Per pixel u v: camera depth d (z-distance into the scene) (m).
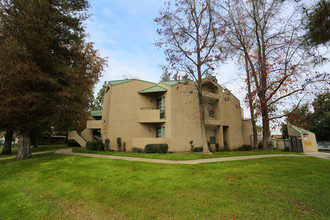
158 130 19.59
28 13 10.89
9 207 5.32
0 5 10.66
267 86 17.33
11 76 9.77
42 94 11.32
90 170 8.59
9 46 9.51
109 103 18.89
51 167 9.87
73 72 12.12
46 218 4.62
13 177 8.70
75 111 13.09
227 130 22.19
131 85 19.69
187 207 4.53
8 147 20.17
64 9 12.63
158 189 5.84
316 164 9.54
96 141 18.75
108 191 6.00
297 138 20.28
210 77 17.06
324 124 28.22
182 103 18.36
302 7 5.15
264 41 18.42
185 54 16.50
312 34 4.99
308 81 14.20
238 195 5.08
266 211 4.11
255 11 18.72
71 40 13.82
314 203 4.41
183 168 8.42
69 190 6.39
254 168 8.35
